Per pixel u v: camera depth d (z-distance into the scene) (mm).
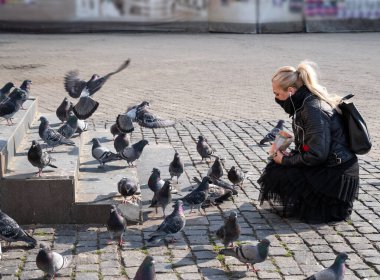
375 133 12219
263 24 34781
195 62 22828
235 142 11430
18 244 6691
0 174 7066
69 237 6895
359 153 7422
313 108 7203
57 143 8438
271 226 7371
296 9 35031
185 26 35281
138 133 11953
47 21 34375
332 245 6840
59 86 17203
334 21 35438
